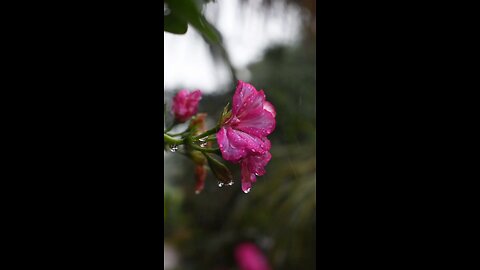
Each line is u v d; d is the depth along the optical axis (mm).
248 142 425
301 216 1094
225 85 1070
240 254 1134
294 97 1209
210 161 448
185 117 487
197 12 452
